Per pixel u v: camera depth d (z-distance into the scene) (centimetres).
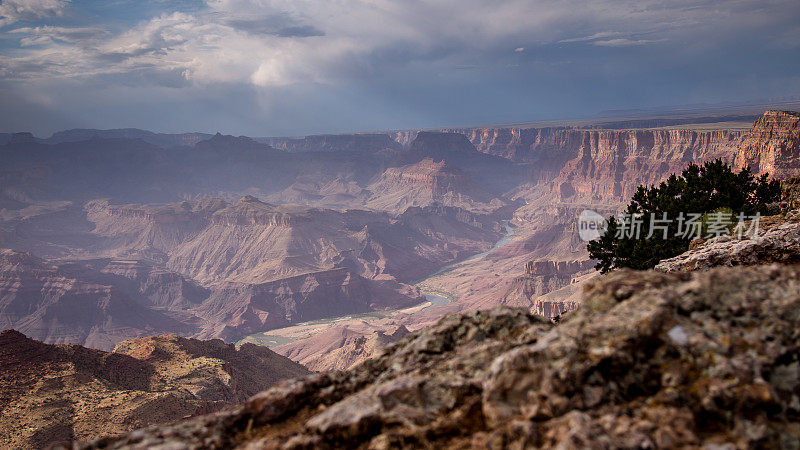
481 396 887
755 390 749
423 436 829
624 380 823
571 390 809
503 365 867
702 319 864
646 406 782
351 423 869
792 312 838
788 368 785
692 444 715
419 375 995
